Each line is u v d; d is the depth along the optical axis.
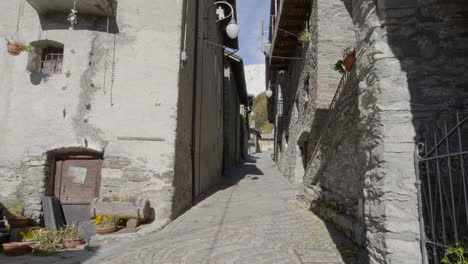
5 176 6.10
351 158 4.70
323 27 7.93
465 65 2.91
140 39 6.55
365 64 3.21
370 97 3.08
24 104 6.30
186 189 7.14
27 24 6.55
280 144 17.36
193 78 8.05
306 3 9.09
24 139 6.21
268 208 7.18
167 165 6.16
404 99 2.86
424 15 2.97
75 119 6.24
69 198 6.31
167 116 6.32
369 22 3.12
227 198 8.51
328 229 5.08
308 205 7.03
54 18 6.53
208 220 6.06
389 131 2.81
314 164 6.77
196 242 4.65
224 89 16.14
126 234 5.07
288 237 4.73
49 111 6.27
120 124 6.26
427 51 2.93
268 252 4.06
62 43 6.46
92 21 6.54
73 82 6.34
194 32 8.12
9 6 6.62
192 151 7.90
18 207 5.93
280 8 9.63
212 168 11.14
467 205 2.20
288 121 13.95
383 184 2.76
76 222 6.18
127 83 6.39
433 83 2.88
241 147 25.75
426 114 2.84
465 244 2.22
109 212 5.41
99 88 6.35
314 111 8.04
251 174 15.23
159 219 5.91
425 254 2.56
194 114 7.99
